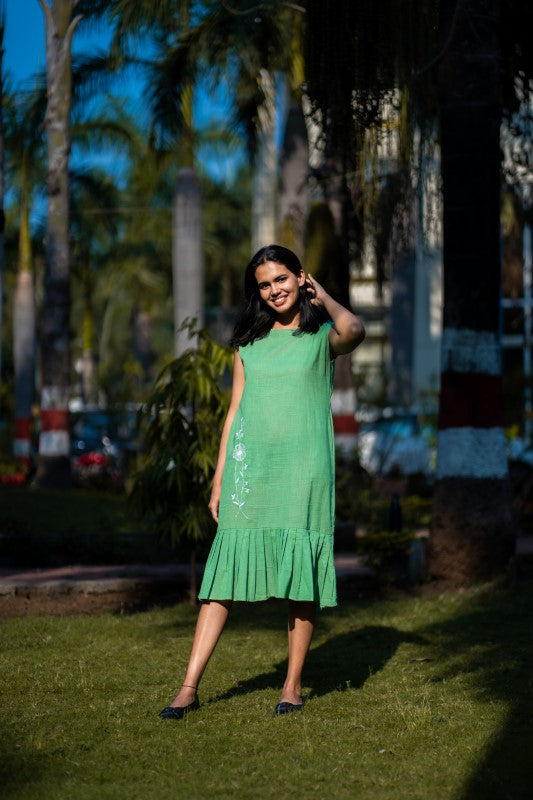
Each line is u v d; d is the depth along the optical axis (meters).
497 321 8.02
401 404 19.34
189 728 4.05
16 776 3.46
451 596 7.46
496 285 8.00
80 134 18.95
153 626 6.29
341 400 13.77
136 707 4.39
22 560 8.90
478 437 7.90
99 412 24.23
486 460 7.89
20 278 23.62
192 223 16.06
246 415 4.31
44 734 3.97
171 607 7.13
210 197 29.25
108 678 4.90
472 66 8.00
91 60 15.70
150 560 9.30
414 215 9.35
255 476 4.25
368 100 7.98
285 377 4.29
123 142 18.95
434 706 4.39
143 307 29.62
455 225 7.98
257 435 4.27
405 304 21.48
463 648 5.65
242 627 6.38
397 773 3.51
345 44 7.96
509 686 4.72
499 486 7.90
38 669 5.10
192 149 16.00
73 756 3.70
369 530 10.63
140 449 16.84
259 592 4.22
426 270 23.80
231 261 30.58
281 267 4.30
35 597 7.29
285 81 13.91
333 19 7.99
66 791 3.32
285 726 4.09
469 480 7.88
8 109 17.19
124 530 10.38
